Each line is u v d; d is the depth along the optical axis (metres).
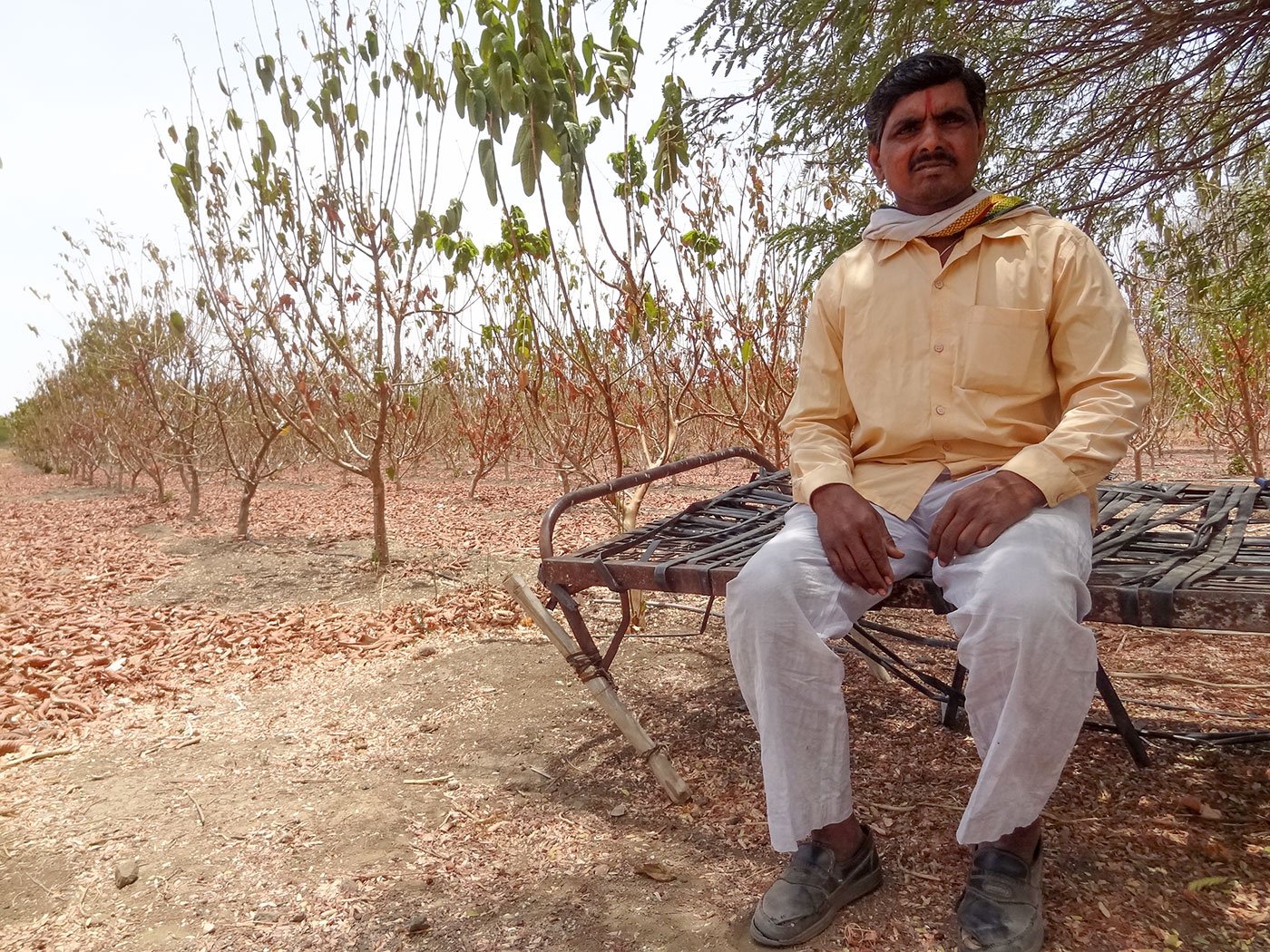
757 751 2.29
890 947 1.46
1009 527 1.47
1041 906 1.46
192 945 1.59
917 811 1.90
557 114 2.77
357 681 3.08
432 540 6.14
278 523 7.41
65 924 1.68
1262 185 3.17
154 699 3.03
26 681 3.18
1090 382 1.57
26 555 6.35
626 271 3.34
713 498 2.61
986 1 2.68
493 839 1.92
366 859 1.85
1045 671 1.33
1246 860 1.63
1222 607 1.35
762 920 1.50
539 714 2.64
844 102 2.98
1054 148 3.16
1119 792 1.93
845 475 1.64
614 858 1.81
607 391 3.50
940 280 1.68
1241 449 7.08
